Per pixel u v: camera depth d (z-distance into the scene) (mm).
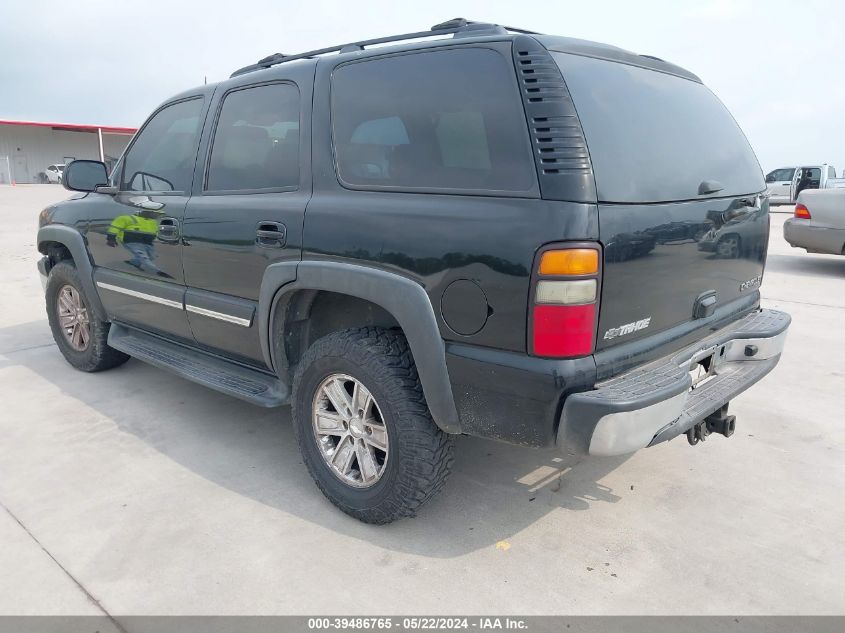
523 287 2127
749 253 3059
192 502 2926
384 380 2523
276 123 3027
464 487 3080
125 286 3889
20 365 4801
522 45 2260
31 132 46000
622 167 2258
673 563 2527
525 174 2174
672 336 2545
